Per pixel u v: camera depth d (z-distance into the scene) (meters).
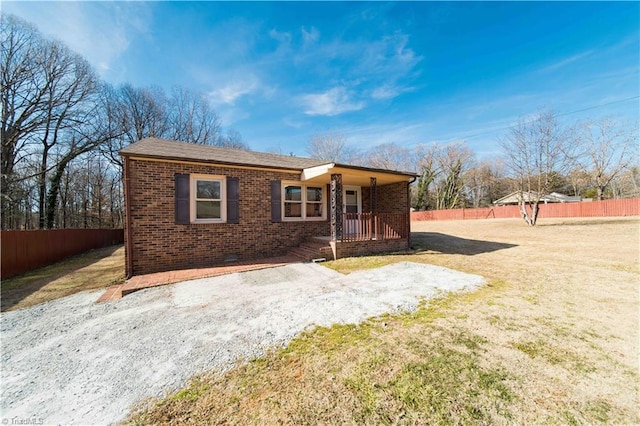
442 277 6.02
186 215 7.63
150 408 2.25
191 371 2.76
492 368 2.59
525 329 3.41
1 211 15.88
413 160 38.44
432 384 2.38
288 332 3.54
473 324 3.59
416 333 3.38
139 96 23.52
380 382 2.44
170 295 5.28
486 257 8.32
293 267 7.36
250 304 4.63
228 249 8.27
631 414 1.97
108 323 4.07
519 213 27.88
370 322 3.77
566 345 2.99
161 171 7.32
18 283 6.97
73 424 2.10
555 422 1.91
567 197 36.53
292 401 2.24
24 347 3.40
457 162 37.28
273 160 10.13
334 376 2.56
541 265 7.01
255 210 8.83
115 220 25.62
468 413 2.03
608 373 2.47
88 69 18.91
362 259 8.28
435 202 41.03
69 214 22.86
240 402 2.27
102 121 21.34
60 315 4.48
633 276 5.79
